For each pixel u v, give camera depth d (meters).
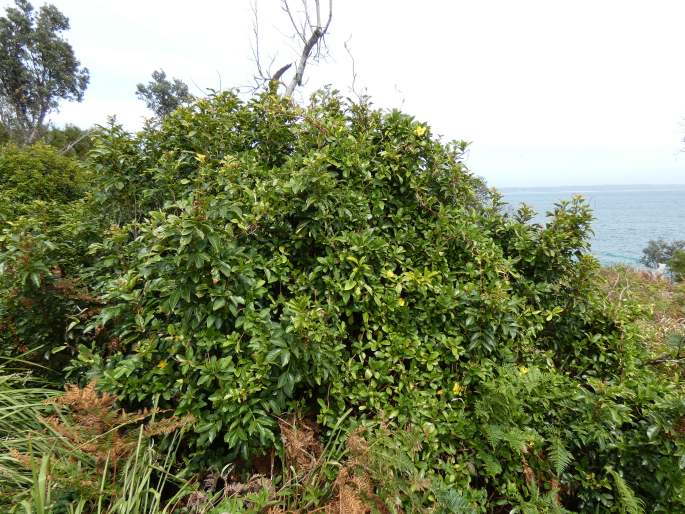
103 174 3.11
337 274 2.46
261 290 2.29
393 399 2.41
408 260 2.80
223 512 1.77
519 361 2.90
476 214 3.22
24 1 18.47
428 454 2.23
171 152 3.01
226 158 2.79
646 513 2.15
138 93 17.05
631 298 4.07
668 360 3.02
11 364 2.77
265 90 3.55
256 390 2.01
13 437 2.20
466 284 2.68
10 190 5.24
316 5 5.27
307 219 2.54
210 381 2.01
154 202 3.18
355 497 1.79
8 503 1.79
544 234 3.11
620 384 2.59
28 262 2.55
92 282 3.04
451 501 2.00
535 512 2.09
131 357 2.24
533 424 2.47
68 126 18.09
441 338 2.56
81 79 20.78
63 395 2.20
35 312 2.69
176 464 2.19
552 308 3.11
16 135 18.28
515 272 3.03
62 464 1.93
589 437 2.27
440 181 3.10
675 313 5.07
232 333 2.12
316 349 2.08
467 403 2.53
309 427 2.27
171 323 2.28
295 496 1.97
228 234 2.23
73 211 3.81
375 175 2.93
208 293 2.07
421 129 3.00
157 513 1.81
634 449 2.21
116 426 2.00
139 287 2.52
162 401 2.25
